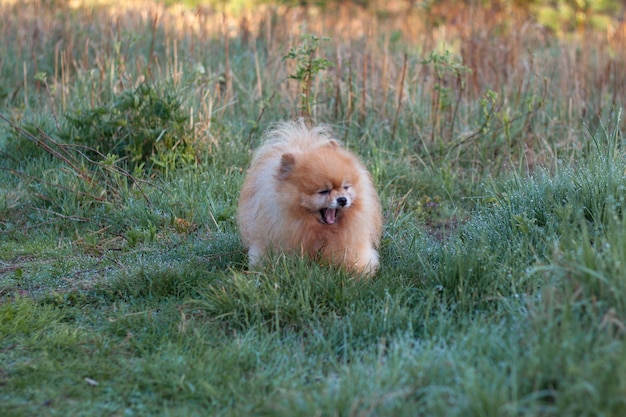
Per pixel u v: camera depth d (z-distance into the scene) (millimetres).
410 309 5375
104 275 6258
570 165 7316
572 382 3812
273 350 4891
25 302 5531
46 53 12109
